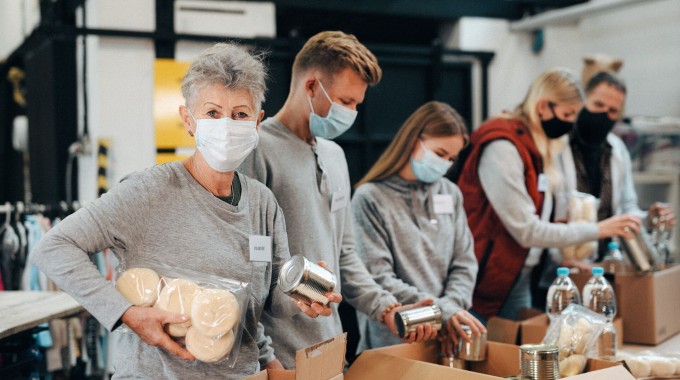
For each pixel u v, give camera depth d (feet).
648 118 15.85
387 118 15.15
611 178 11.83
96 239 5.22
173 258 5.42
